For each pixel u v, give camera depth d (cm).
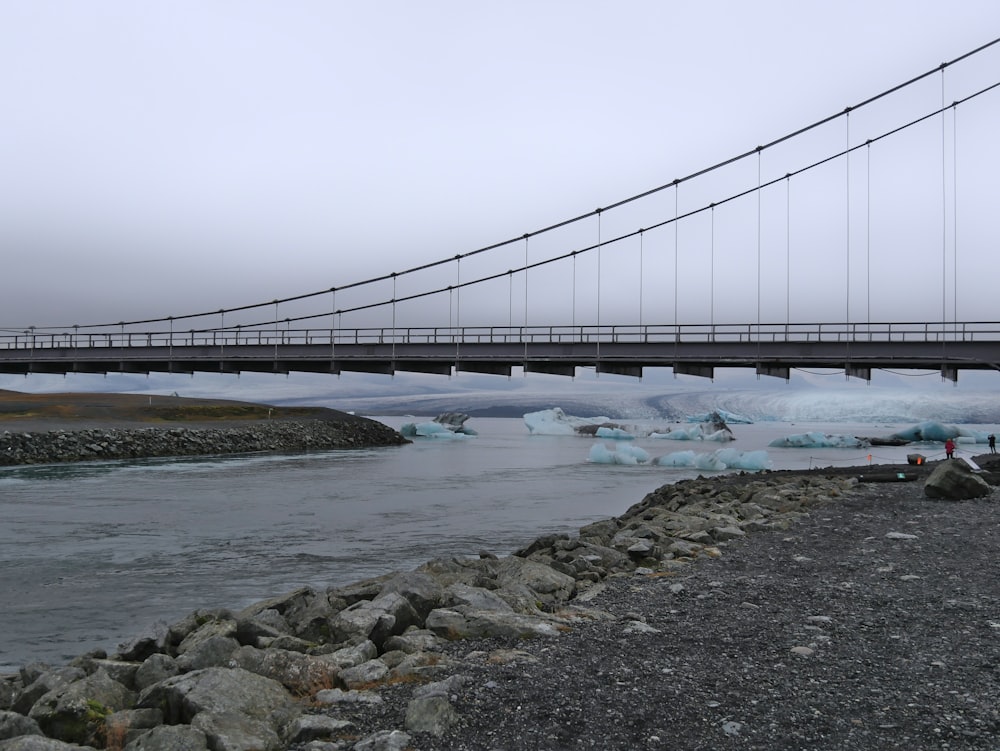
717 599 1022
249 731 546
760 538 1609
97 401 8475
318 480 4322
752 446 9988
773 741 530
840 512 2016
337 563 1923
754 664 714
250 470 4953
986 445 10312
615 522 2105
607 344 5441
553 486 4106
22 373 9088
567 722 565
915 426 10806
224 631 859
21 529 2483
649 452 8544
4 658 1141
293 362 6906
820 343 4775
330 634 869
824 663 718
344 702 620
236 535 2373
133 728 579
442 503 3269
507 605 952
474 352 5928
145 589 1630
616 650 765
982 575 1160
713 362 5106
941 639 803
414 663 715
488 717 575
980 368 4569
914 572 1194
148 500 3297
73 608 1462
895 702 609
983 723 561
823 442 9669
